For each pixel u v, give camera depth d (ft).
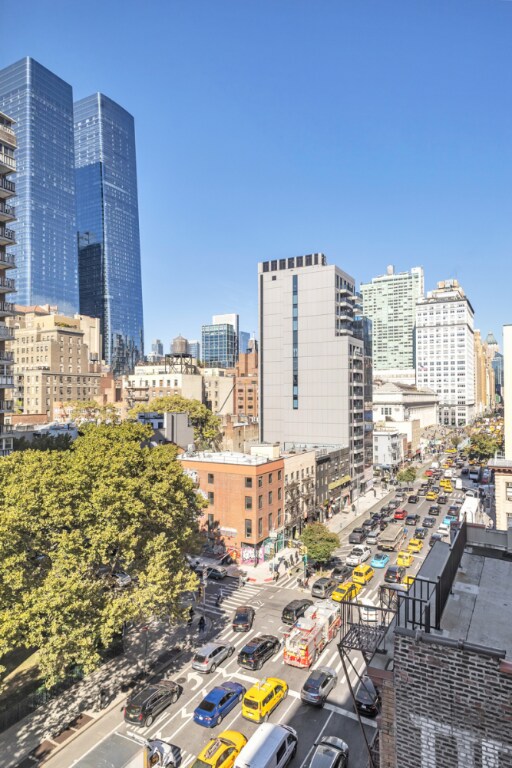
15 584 76.64
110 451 108.06
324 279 276.62
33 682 91.56
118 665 98.99
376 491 305.94
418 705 30.04
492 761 27.61
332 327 273.54
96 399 467.52
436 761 29.30
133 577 103.40
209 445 320.91
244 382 525.34
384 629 35.86
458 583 40.68
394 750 30.91
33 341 476.54
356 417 284.82
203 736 76.59
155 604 92.22
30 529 82.64
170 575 97.04
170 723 79.82
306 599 131.13
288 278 288.10
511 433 138.41
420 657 30.12
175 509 108.47
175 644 108.17
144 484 101.65
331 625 108.47
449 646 29.07
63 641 74.69
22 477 87.45
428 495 273.95
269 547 179.32
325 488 238.27
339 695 86.99
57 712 83.41
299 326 283.79
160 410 306.55
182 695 87.76
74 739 76.38
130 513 92.58
